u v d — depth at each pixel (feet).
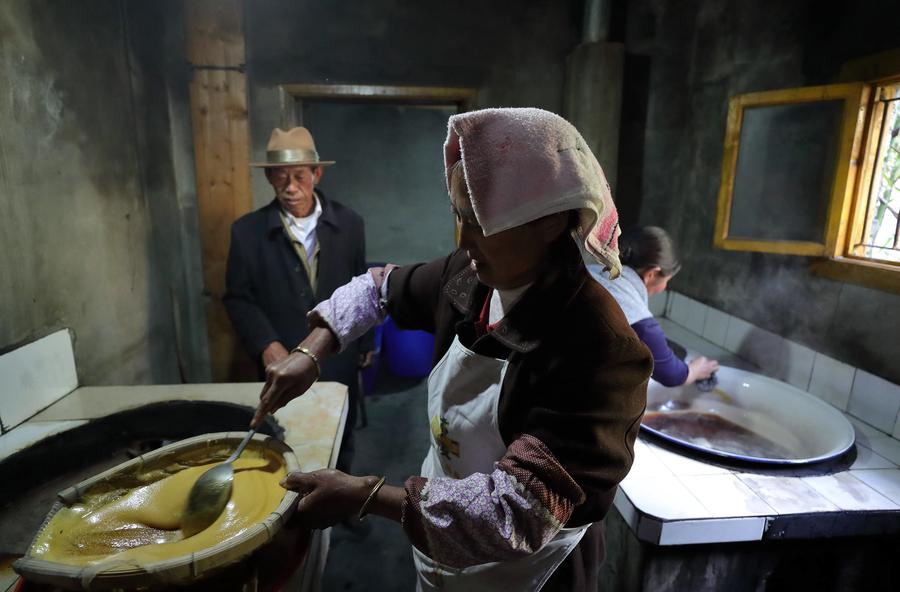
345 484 2.22
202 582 2.19
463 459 2.64
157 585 1.95
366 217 15.42
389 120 14.78
